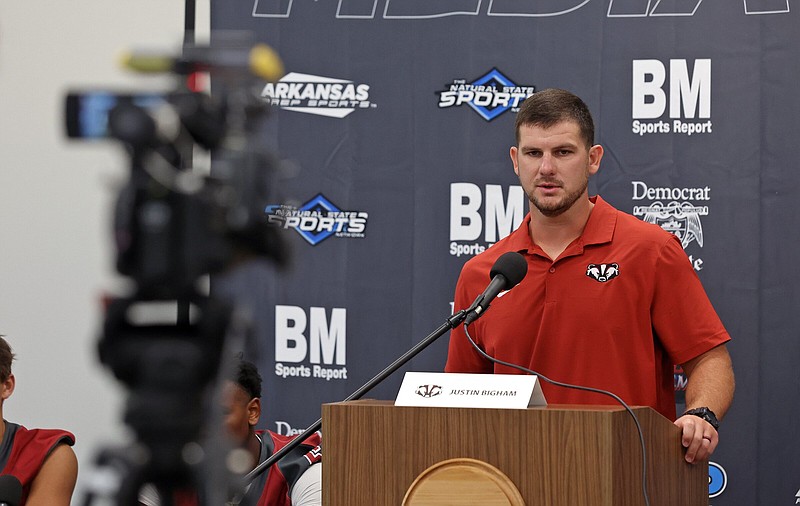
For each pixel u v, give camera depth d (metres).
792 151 7.97
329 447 4.24
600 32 8.23
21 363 8.86
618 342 6.00
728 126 8.05
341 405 4.25
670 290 6.02
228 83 2.18
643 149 8.17
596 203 6.36
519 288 6.24
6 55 8.95
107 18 8.90
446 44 8.45
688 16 8.12
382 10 8.52
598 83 8.23
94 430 8.77
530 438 3.97
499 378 4.17
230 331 2.16
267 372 8.55
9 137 8.94
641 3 8.17
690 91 8.10
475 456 4.04
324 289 8.52
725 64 8.07
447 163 8.43
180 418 2.13
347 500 4.20
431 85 8.45
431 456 4.11
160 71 2.17
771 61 8.01
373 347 8.48
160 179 2.11
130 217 2.09
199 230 2.10
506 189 8.37
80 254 8.86
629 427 4.06
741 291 8.01
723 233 8.05
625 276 6.04
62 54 8.91
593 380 6.00
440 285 8.43
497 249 6.46
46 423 8.81
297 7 8.61
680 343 5.99
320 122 8.57
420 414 4.13
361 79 8.53
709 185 8.07
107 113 2.06
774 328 7.96
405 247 8.46
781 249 7.97
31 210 8.91
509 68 8.37
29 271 8.91
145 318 2.15
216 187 2.12
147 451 2.13
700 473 5.24
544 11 8.31
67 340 8.84
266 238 2.16
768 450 7.94
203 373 2.13
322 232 8.55
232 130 2.15
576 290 6.09
